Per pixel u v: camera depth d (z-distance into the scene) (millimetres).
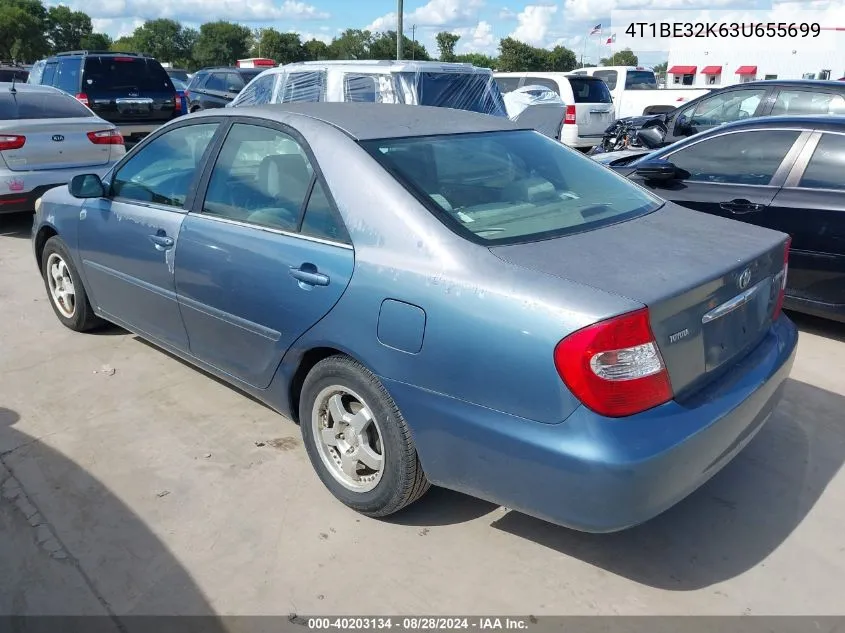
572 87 13844
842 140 4762
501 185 3084
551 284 2375
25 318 5387
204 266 3467
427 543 2904
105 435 3707
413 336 2592
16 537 2934
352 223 2855
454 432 2549
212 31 92938
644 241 2801
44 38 84312
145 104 13531
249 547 2879
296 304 3002
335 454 3115
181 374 4410
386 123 3297
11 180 7363
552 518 2436
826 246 4707
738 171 5227
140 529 2984
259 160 3354
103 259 4301
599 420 2271
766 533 2955
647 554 2842
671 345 2375
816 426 3766
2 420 3861
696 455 2400
